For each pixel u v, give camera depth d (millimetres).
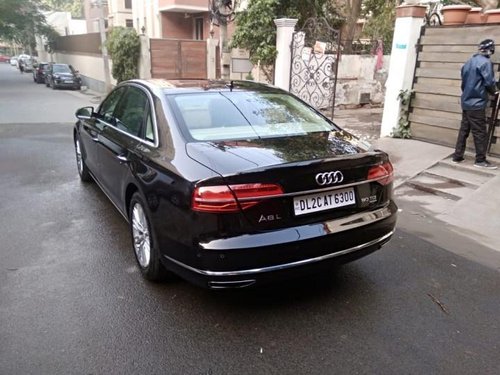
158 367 2568
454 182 6086
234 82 4277
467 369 2594
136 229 3662
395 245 4344
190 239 2775
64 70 25922
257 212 2707
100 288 3412
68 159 7676
